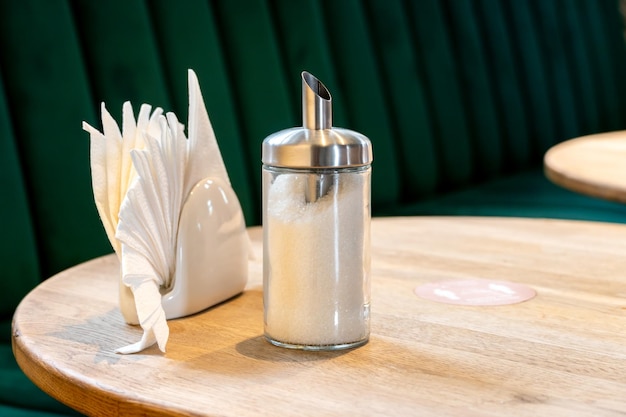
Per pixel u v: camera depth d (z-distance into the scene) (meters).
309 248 0.73
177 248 0.84
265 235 0.76
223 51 2.12
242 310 0.88
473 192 2.89
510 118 3.36
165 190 0.83
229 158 2.05
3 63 1.59
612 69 4.37
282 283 0.75
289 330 0.75
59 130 1.65
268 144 0.74
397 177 2.68
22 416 1.26
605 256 1.09
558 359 0.72
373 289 0.94
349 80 2.53
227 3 2.13
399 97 2.73
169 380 0.68
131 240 0.80
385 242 1.18
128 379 0.68
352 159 0.73
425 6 2.90
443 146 2.94
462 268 1.03
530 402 0.62
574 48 3.96
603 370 0.69
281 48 2.31
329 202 0.73
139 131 0.86
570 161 1.84
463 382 0.66
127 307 0.83
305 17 2.37
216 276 0.88
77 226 1.67
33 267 1.60
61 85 1.65
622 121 4.48
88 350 0.76
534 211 2.57
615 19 4.44
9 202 1.56
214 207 0.88
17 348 0.79
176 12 1.94
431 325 0.81
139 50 1.82
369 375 0.68
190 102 0.88
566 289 0.94
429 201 2.75
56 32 1.65
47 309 0.89
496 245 1.15
